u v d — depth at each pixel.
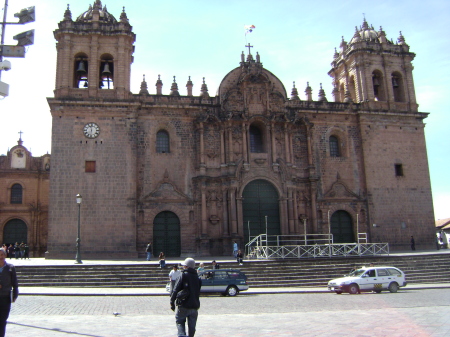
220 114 50.34
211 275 27.84
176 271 26.28
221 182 48.94
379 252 40.50
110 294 27.38
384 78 55.88
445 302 23.27
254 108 50.81
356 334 14.08
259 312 20.52
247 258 42.97
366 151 52.88
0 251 12.02
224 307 22.41
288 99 52.78
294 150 51.81
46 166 65.00
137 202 46.91
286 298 26.28
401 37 58.19
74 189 44.91
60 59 47.91
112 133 46.66
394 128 54.47
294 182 50.16
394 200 52.56
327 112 53.03
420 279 35.19
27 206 63.03
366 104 54.34
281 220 48.94
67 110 46.28
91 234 44.41
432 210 53.47
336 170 52.34
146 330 15.02
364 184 52.56
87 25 48.75
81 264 34.78
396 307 21.41
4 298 11.81
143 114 49.00
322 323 16.30
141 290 29.73
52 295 27.12
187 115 50.06
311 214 50.38
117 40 49.16
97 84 47.81
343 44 59.69
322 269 35.62
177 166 48.81
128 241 44.81
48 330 14.91
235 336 13.98
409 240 51.94
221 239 47.75
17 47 17.66
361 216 51.75
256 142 51.75
